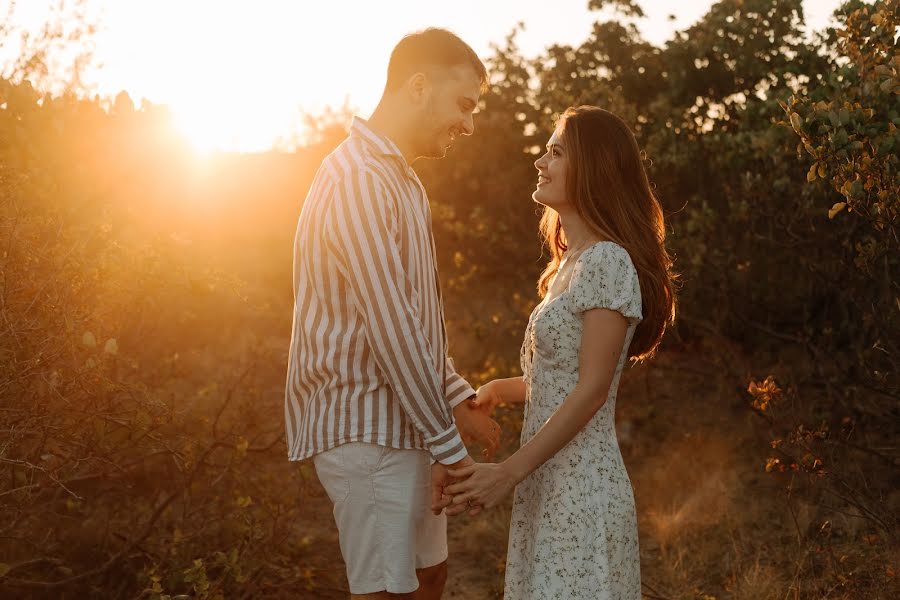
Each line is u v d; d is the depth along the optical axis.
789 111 2.93
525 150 8.32
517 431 5.30
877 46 3.07
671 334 6.55
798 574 3.37
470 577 3.77
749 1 6.13
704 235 5.40
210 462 3.78
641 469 4.83
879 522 3.42
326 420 2.22
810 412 4.57
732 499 4.22
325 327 2.23
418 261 2.28
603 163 2.17
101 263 2.77
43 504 3.03
